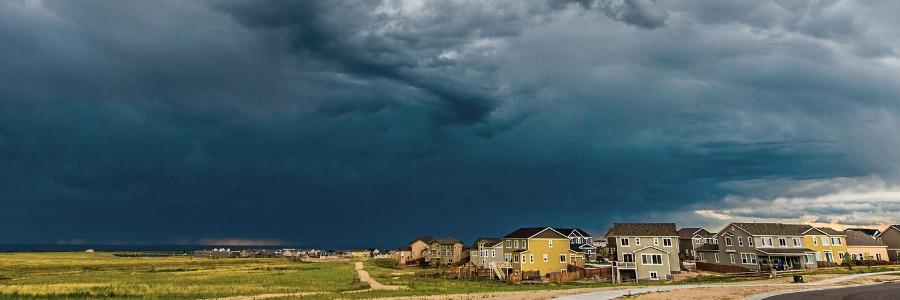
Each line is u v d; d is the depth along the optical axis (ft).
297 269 349.00
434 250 420.36
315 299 139.74
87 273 296.71
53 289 180.65
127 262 465.88
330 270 335.06
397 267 386.73
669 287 152.05
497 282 221.46
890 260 303.07
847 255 269.44
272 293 169.68
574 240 403.34
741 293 128.06
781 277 199.41
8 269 337.52
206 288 186.39
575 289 148.77
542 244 272.72
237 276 263.90
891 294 124.98
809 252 258.57
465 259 404.57
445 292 152.87
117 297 158.40
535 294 131.64
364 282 220.23
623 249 262.67
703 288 146.00
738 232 277.85
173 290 178.40
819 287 147.33
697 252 314.14
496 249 317.42
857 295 123.34
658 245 260.62
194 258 616.39
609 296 120.26
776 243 267.80
